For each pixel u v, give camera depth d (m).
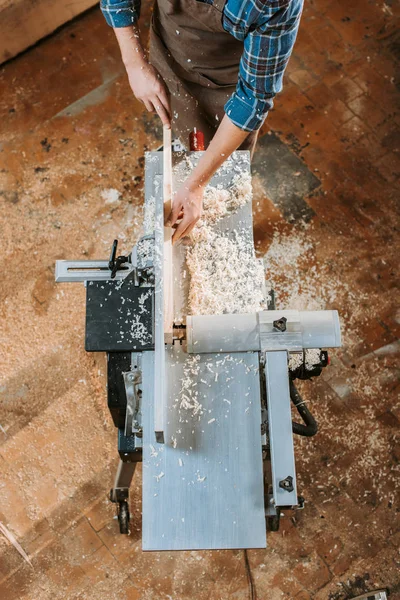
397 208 3.47
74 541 2.93
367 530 2.96
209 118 2.60
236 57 2.21
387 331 3.26
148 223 2.20
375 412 3.13
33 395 3.12
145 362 1.95
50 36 3.69
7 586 2.87
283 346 1.85
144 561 2.90
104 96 3.61
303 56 3.73
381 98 3.67
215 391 1.85
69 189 3.45
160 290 1.80
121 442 2.06
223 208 2.23
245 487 1.75
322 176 3.52
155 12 2.27
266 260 3.35
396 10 3.82
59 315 3.25
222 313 2.07
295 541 2.94
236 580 2.89
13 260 3.33
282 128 3.60
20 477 3.01
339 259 3.37
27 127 3.55
